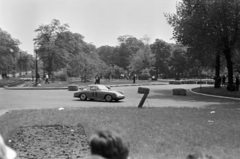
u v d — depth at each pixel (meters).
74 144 7.99
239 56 40.25
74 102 20.92
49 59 65.38
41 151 7.27
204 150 7.38
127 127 10.20
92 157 1.96
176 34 34.66
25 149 7.45
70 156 6.83
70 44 73.25
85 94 22.56
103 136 1.99
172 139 8.56
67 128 10.20
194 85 53.41
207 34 30.89
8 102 20.66
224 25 29.66
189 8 32.94
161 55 102.69
